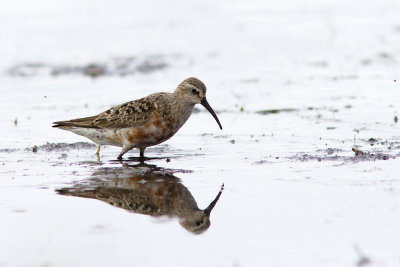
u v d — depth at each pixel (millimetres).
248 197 11133
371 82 22719
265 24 34469
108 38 32062
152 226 9891
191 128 17844
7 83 24250
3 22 34250
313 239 9078
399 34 30484
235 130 17375
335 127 17031
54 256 8680
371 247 8727
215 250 8828
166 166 13781
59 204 11023
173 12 37688
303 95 21422
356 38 30359
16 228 9758
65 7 37969
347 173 12461
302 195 11109
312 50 28844
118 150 15828
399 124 16953
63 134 17375
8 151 15430
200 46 30484
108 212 10602
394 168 12695
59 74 25609
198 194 11500
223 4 39438
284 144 15461
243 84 23469
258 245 8945
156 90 22578
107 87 23359
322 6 38031
